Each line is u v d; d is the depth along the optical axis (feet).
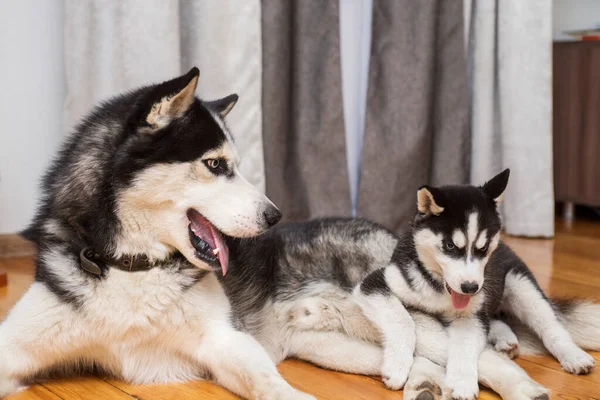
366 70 12.82
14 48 11.17
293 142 12.22
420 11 12.22
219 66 11.02
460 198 6.97
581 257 12.03
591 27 16.84
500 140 13.74
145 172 6.08
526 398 5.87
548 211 13.62
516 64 13.21
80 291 6.12
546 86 13.29
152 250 6.32
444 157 13.05
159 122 6.15
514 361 7.34
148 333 6.44
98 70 10.82
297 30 11.87
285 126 12.10
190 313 6.48
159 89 6.08
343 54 12.63
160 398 6.36
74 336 6.26
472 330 6.79
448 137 13.00
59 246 6.32
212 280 6.84
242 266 7.62
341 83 12.06
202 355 6.57
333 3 11.78
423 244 7.00
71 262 6.20
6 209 11.47
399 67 12.33
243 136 11.35
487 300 7.19
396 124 12.46
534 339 7.79
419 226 7.13
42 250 6.43
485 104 13.29
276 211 6.56
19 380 6.37
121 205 6.16
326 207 12.23
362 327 7.54
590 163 15.26
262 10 11.53
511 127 13.43
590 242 13.37
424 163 12.79
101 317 6.20
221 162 6.47
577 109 15.28
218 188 6.40
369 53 12.55
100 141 6.36
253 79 11.30
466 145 13.23
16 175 11.48
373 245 8.16
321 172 12.21
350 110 12.89
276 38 11.66
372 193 12.53
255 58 11.27
